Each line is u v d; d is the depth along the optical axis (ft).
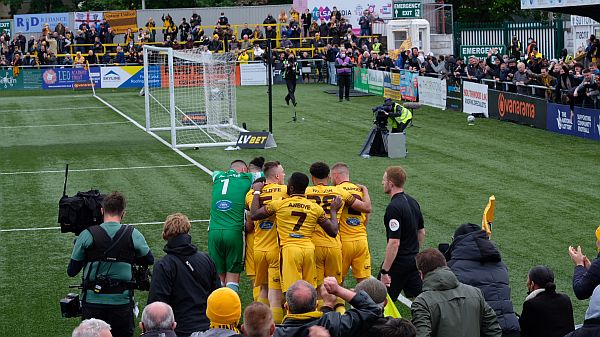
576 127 111.24
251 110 153.17
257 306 30.07
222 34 218.38
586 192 81.61
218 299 33.58
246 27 222.89
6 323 51.06
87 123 142.82
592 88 108.58
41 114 156.87
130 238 41.60
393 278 47.65
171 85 113.19
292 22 218.18
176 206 79.87
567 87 114.21
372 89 174.19
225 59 125.90
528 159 98.48
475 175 90.84
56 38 221.46
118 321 41.57
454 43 213.66
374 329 31.30
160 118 147.33
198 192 85.97
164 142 119.75
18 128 138.21
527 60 149.89
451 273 35.01
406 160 100.42
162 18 228.02
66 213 44.55
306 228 46.98
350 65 162.91
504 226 70.49
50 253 65.62
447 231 69.00
